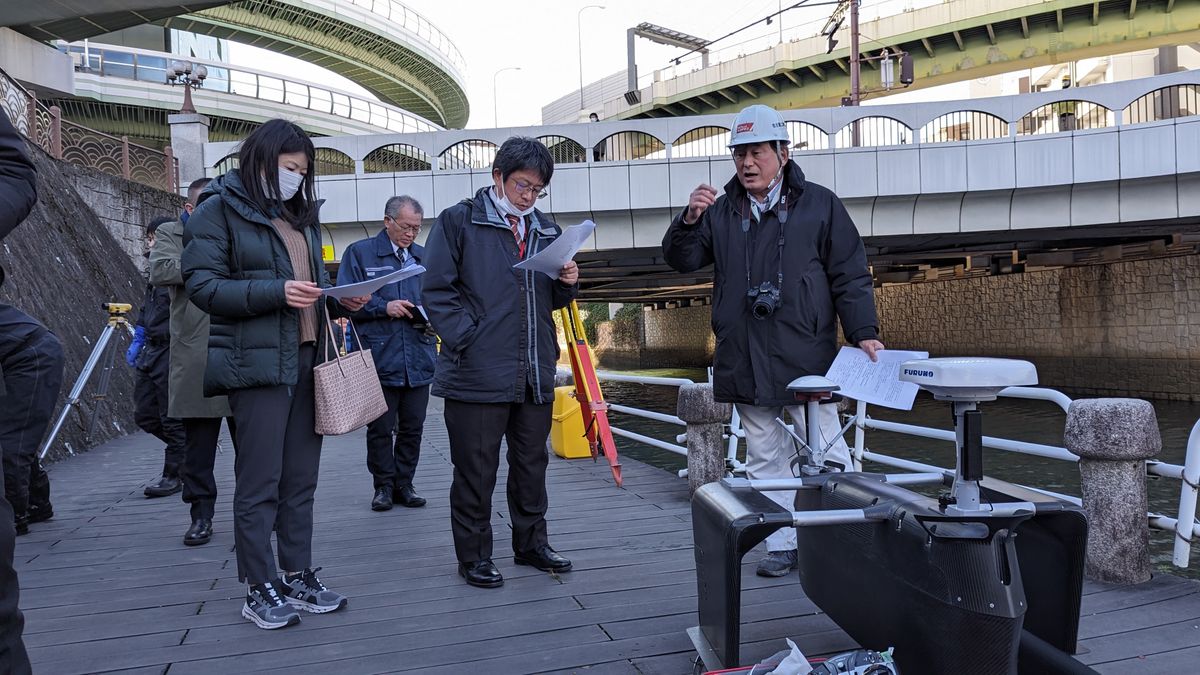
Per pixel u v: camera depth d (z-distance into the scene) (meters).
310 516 3.33
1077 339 19.00
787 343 3.31
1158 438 3.31
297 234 3.17
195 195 4.44
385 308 5.01
